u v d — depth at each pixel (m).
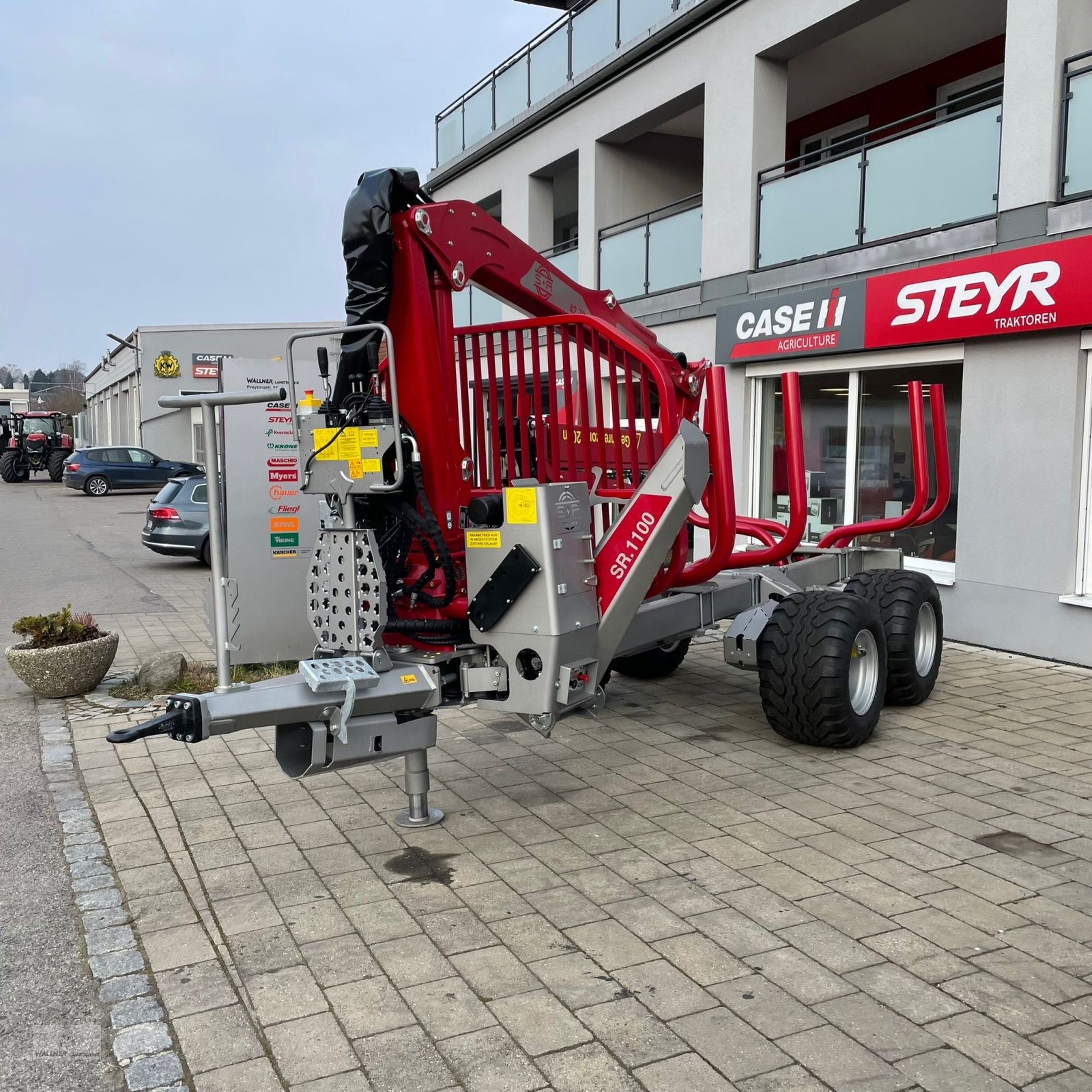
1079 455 7.38
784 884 3.86
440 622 4.48
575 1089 2.64
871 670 5.58
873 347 8.76
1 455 38.06
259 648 7.56
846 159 9.20
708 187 10.81
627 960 3.30
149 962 3.35
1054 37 7.24
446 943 3.45
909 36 10.25
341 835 4.43
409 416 4.49
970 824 4.44
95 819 4.65
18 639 9.22
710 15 10.64
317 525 7.59
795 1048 2.80
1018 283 7.45
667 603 5.61
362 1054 2.81
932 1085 2.63
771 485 10.66
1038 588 7.69
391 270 4.32
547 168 14.38
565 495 4.29
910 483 8.98
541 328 4.91
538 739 5.85
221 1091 2.67
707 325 11.05
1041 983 3.13
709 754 5.52
